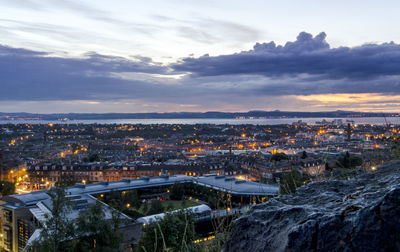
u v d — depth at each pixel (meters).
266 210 3.74
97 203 39.66
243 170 167.25
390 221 2.64
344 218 2.94
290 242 3.04
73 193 89.38
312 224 3.01
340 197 3.56
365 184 3.87
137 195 95.06
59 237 33.66
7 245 63.94
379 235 2.64
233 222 3.94
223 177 110.19
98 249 35.97
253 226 3.66
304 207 3.44
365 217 2.78
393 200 2.72
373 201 2.93
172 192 99.94
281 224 3.41
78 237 36.25
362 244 2.68
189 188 100.50
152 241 32.47
